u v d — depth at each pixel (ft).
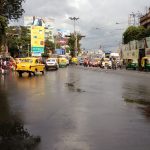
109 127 38.17
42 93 73.05
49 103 57.57
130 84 100.94
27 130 36.45
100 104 56.90
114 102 59.57
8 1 132.57
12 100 61.57
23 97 65.98
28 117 44.39
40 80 112.98
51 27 527.81
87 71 191.72
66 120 42.27
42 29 319.06
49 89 82.02
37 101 60.13
